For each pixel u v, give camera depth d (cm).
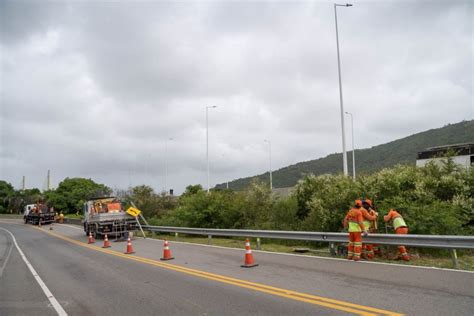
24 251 2058
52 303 871
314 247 1664
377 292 782
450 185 1595
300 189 2180
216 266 1206
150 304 795
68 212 7425
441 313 632
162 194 3628
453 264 1030
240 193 2492
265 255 1409
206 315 692
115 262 1439
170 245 1959
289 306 716
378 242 1202
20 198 9138
